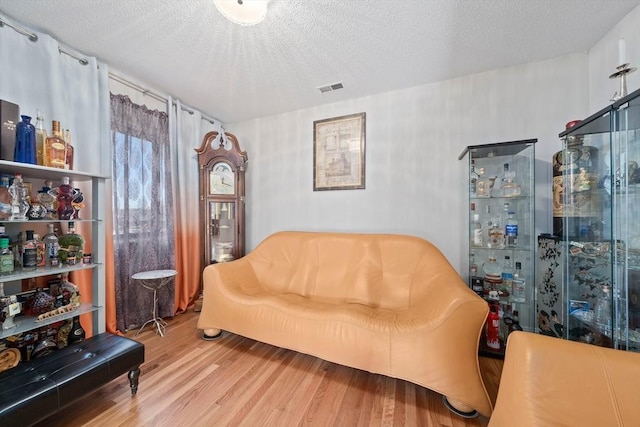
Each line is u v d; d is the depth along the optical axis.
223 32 1.65
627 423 0.70
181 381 1.50
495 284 1.93
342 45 1.78
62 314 1.55
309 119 2.83
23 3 1.40
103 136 1.98
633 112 1.12
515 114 2.03
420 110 2.34
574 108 1.88
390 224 2.47
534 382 0.81
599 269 1.36
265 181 3.07
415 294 1.86
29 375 1.10
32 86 1.62
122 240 2.15
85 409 1.26
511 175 2.00
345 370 1.63
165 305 2.46
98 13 1.48
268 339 1.77
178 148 2.58
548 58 1.94
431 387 1.30
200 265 2.84
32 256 1.47
